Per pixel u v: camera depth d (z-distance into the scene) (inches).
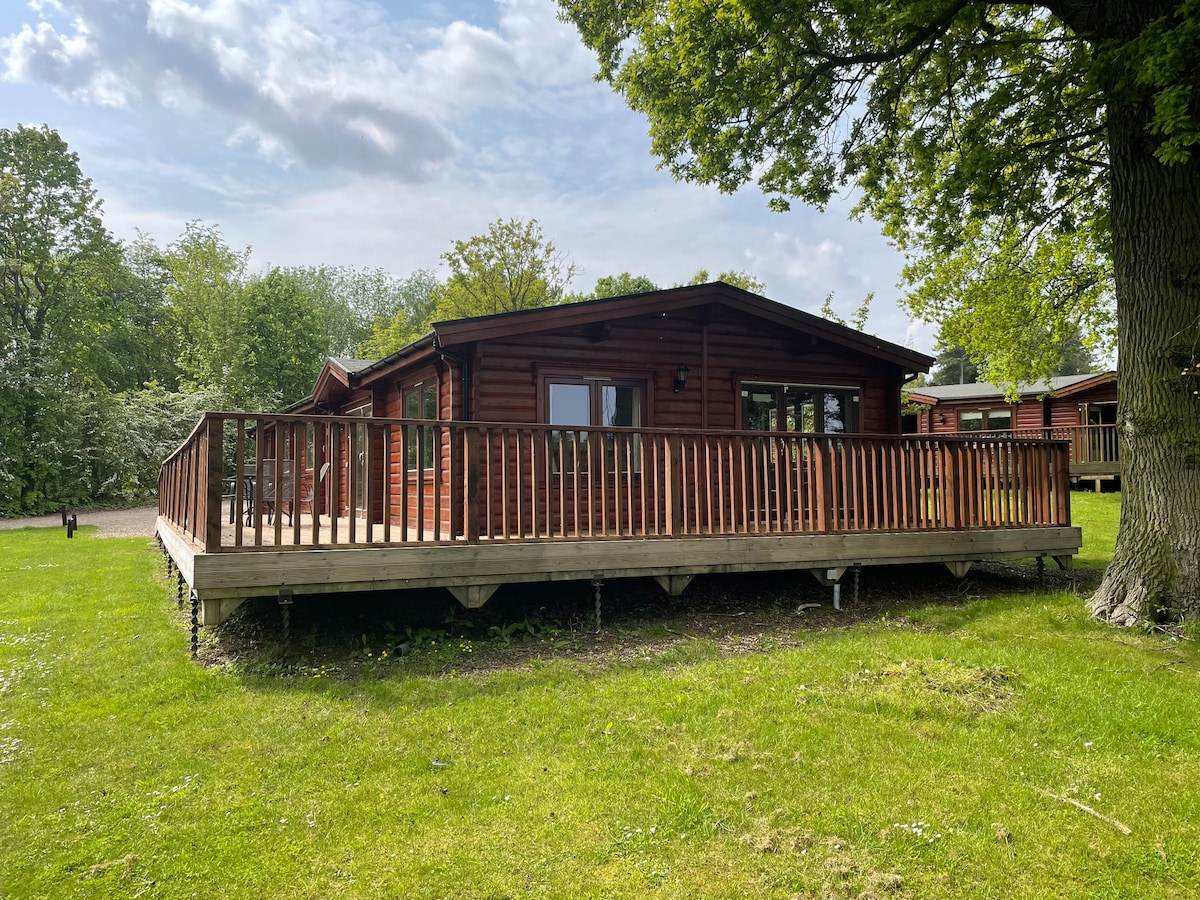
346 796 142.4
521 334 354.3
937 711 179.2
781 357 423.2
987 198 334.0
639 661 230.5
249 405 1376.7
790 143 374.9
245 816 135.0
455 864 119.2
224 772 153.3
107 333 1342.3
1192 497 253.0
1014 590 339.6
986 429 1077.8
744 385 418.3
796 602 315.9
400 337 1710.1
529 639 259.1
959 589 343.0
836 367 439.8
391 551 237.5
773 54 323.3
